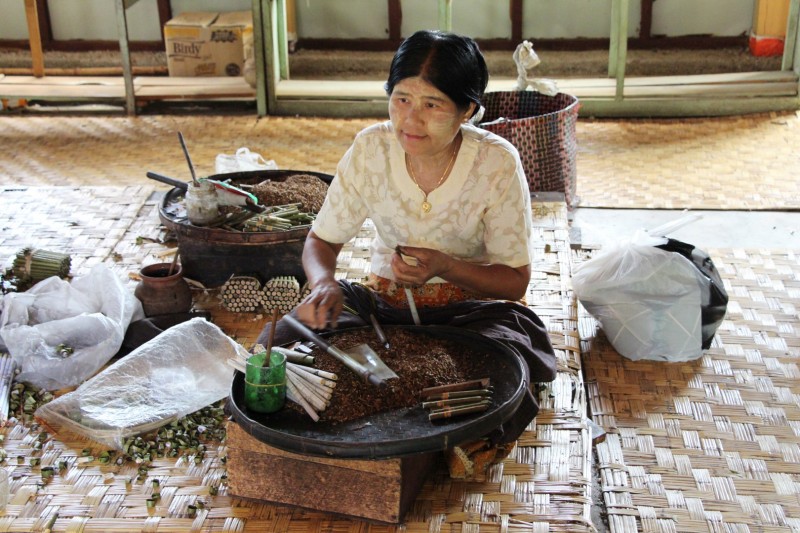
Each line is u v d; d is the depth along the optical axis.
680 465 2.71
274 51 6.36
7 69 7.08
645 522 2.47
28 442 2.73
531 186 4.55
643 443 2.81
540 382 2.83
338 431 2.29
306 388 2.39
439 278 2.84
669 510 2.52
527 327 2.79
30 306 3.28
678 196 4.82
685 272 3.18
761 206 4.65
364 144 2.61
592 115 6.33
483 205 2.60
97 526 2.38
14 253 3.93
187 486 2.54
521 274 2.66
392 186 2.62
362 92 6.46
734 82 6.34
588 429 2.74
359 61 7.37
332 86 6.58
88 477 2.57
